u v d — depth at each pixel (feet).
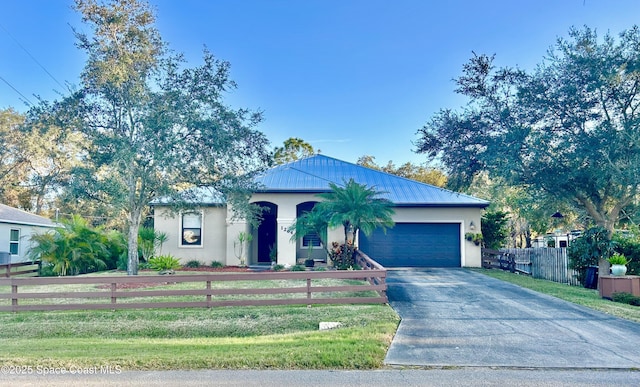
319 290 40.14
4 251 78.23
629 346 26.99
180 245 71.97
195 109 49.16
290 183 73.05
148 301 41.09
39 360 24.12
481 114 58.29
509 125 56.49
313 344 26.76
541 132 54.75
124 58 48.93
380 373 22.35
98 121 51.01
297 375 21.98
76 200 49.44
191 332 33.83
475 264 71.05
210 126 49.11
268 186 71.15
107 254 65.31
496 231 79.25
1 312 38.99
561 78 53.78
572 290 49.29
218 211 72.38
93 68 49.11
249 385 20.56
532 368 23.12
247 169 54.19
